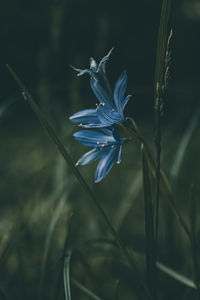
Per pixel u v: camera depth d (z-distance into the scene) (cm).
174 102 154
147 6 198
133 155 99
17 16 177
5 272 65
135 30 196
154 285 35
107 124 33
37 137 130
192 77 198
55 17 75
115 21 193
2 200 79
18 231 57
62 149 33
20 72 182
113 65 195
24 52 179
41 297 48
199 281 37
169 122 141
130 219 81
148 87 48
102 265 65
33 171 92
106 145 33
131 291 63
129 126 33
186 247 62
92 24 162
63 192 59
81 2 170
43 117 32
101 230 69
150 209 33
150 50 198
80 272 61
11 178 80
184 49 201
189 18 205
